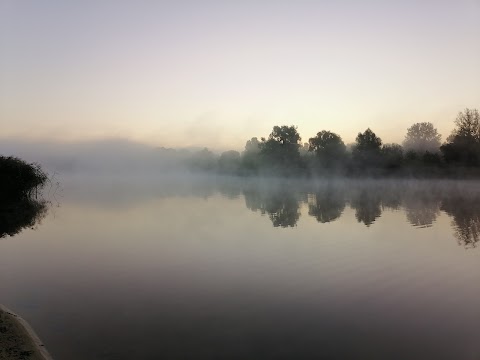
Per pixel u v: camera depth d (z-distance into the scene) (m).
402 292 12.91
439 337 9.59
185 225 27.19
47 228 26.12
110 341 9.27
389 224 26.88
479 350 8.84
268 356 8.55
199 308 11.48
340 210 35.62
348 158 115.94
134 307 11.48
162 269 15.70
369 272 15.14
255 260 17.05
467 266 15.85
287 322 10.48
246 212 34.78
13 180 44.22
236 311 11.18
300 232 23.94
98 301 12.05
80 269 15.76
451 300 12.14
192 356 8.56
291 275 14.83
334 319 10.68
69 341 9.24
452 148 92.50
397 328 10.12
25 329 9.38
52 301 12.05
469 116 89.88
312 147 122.38
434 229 24.69
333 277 14.52
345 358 8.52
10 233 24.25
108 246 20.20
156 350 8.80
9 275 14.91
